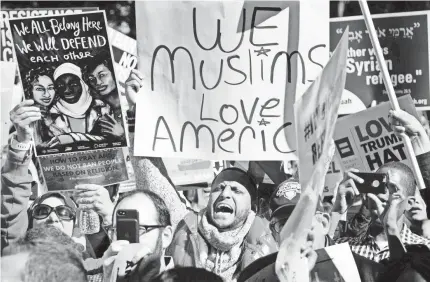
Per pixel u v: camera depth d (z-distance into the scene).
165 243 3.96
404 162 4.00
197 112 3.92
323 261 3.91
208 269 3.97
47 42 3.91
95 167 3.95
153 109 3.92
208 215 3.97
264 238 3.97
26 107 3.91
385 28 3.99
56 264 3.94
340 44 2.94
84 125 3.94
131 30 3.91
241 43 3.89
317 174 2.96
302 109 3.30
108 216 3.96
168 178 3.96
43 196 3.94
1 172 3.92
